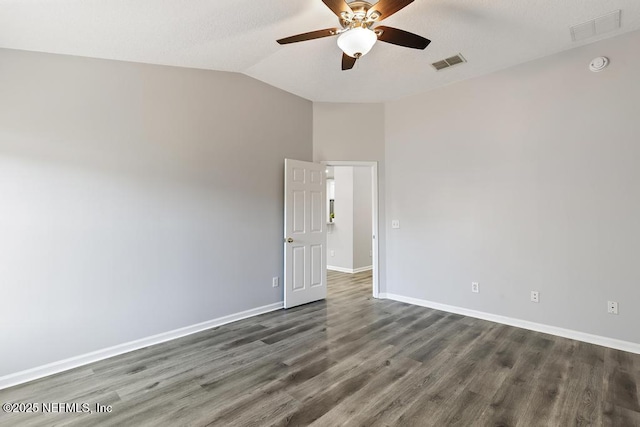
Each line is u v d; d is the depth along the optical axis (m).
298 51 3.13
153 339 3.04
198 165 3.36
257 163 3.91
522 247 3.43
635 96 2.80
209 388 2.26
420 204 4.26
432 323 3.57
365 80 3.85
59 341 2.54
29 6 2.00
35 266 2.45
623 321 2.86
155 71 3.08
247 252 3.81
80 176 2.65
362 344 3.00
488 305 3.67
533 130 3.35
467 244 3.84
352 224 6.63
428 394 2.17
